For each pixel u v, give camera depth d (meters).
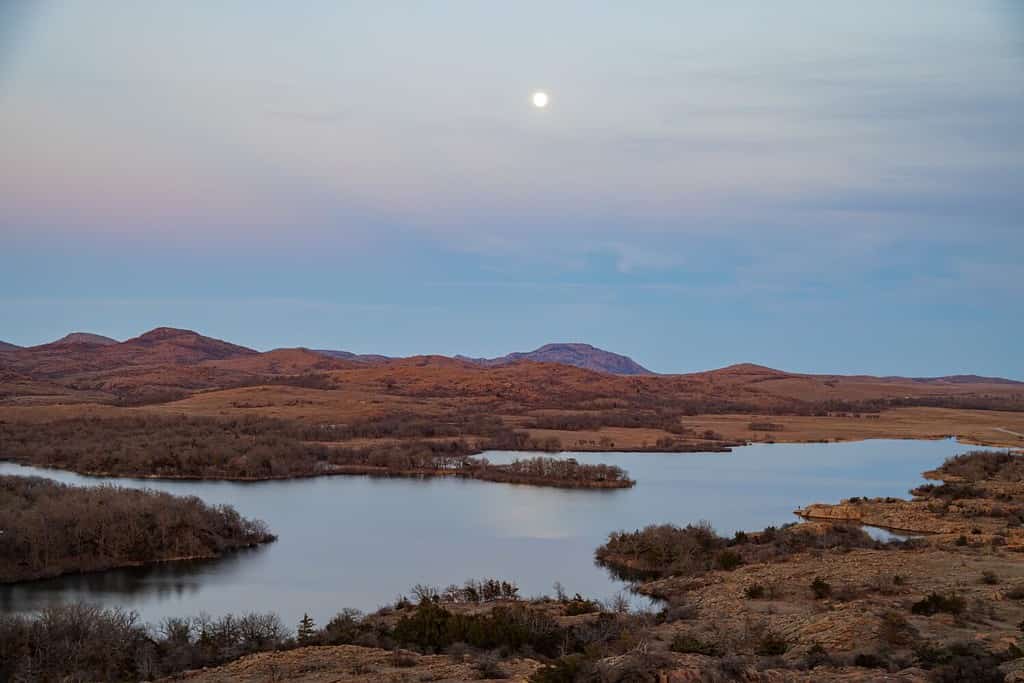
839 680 28.70
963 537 77.44
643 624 45.53
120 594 74.00
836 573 61.09
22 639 45.44
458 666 34.84
